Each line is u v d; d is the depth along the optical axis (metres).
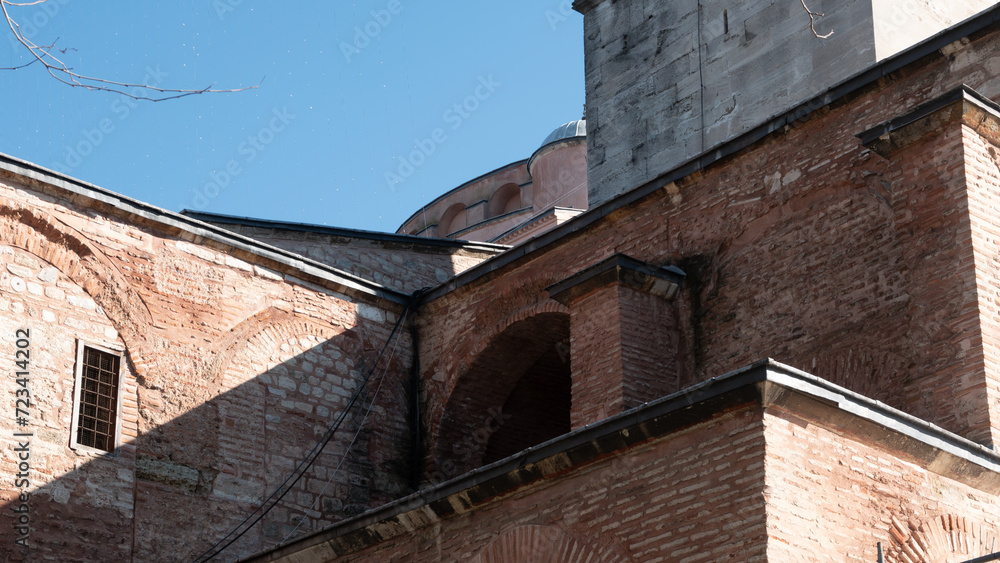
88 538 16.02
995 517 12.29
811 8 20.20
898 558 11.31
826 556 10.86
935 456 11.93
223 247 18.45
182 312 17.78
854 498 11.26
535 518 12.27
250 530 17.47
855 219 15.30
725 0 21.61
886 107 15.45
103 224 17.31
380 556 13.47
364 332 19.72
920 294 13.82
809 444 11.16
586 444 11.91
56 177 16.86
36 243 16.64
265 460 17.95
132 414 16.91
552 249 18.62
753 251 16.27
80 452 16.27
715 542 10.88
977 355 13.11
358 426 19.11
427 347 20.11
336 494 18.52
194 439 17.36
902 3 19.78
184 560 16.77
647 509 11.45
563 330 18.88
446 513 12.97
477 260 22.25
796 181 16.03
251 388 18.16
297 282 19.17
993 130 14.24
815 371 15.09
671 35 22.33
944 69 15.12
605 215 17.94
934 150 14.14
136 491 16.61
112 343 17.03
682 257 16.98
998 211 13.95
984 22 14.80
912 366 14.05
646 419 11.54
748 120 20.69
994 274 13.59
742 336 16.00
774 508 10.69
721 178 16.91
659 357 16.23
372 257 21.16
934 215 13.94
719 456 11.12
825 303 15.28
